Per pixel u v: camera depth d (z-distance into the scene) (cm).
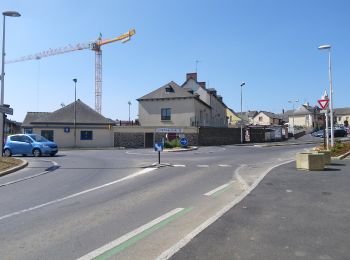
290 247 626
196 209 948
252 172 1733
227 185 1348
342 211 875
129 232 739
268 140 6444
